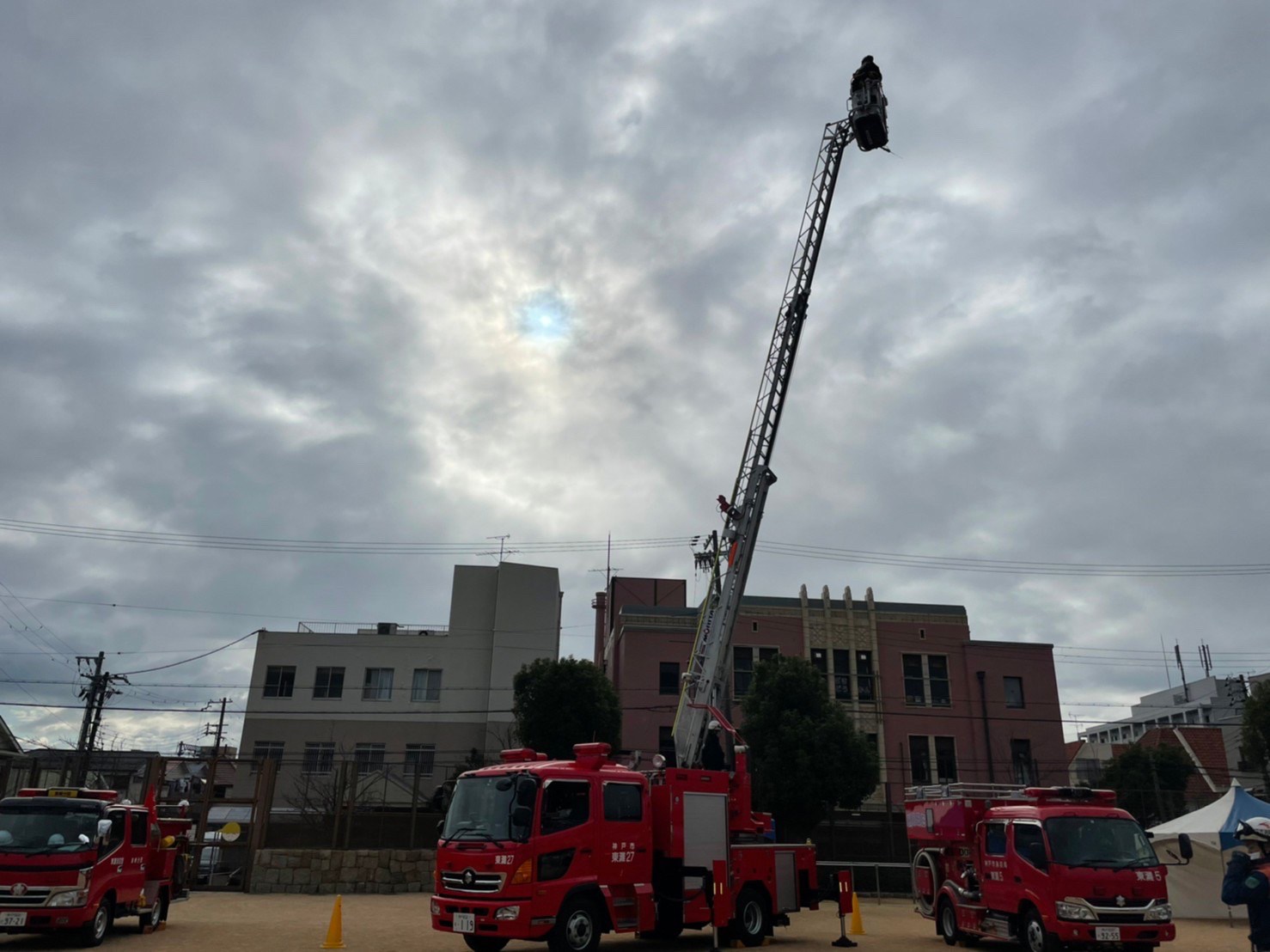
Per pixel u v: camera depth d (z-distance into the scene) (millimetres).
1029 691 50031
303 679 54156
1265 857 8156
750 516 27031
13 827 15617
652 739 46188
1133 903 15062
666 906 17219
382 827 31906
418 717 53969
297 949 16062
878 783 36156
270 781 29891
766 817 19766
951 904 18641
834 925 23172
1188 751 58031
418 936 18078
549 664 39969
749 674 47844
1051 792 16969
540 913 14250
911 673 49625
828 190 29453
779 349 28578
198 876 28719
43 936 17000
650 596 55219
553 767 15438
